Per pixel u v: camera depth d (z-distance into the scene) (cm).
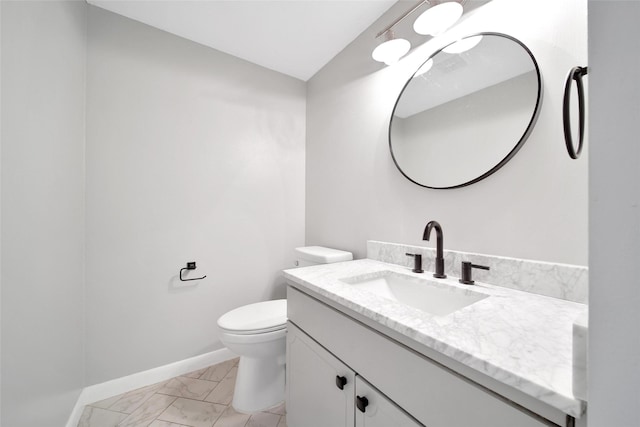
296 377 108
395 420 63
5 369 69
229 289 183
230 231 184
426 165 118
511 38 91
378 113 147
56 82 102
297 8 142
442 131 112
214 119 178
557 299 77
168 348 160
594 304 30
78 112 128
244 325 128
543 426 39
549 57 83
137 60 152
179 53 165
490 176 97
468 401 49
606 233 29
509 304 72
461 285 92
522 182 88
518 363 44
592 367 30
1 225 69
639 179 26
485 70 98
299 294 107
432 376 55
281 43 172
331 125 186
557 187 80
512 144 90
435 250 112
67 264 114
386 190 142
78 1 127
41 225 90
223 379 159
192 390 148
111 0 137
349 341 79
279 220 205
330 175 187
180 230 165
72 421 118
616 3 28
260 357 133
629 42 27
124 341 147
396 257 130
